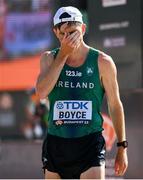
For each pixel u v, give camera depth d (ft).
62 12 31.07
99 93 31.86
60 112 31.68
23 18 99.76
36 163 62.39
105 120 54.80
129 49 65.26
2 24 101.45
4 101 100.99
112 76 31.71
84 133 31.65
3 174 64.13
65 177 32.19
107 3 66.64
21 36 100.12
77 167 31.65
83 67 31.53
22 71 99.96
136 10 65.05
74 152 31.60
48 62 32.22
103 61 31.55
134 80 64.64
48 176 32.48
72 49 30.35
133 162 54.34
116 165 32.30
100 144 31.65
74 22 30.83
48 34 97.45
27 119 97.50
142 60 64.75
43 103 84.48
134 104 54.75
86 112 31.60
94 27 67.56
